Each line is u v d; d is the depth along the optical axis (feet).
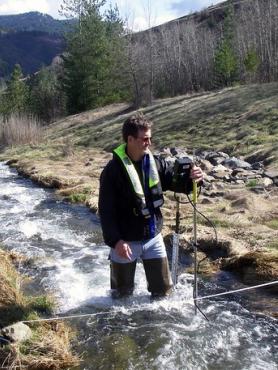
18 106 195.93
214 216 29.14
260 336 16.11
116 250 15.74
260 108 68.95
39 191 45.47
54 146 87.35
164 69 152.56
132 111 113.19
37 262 23.66
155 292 17.94
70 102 154.92
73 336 16.28
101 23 150.30
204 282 20.66
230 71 131.64
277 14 142.82
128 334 16.26
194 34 170.40
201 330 16.42
